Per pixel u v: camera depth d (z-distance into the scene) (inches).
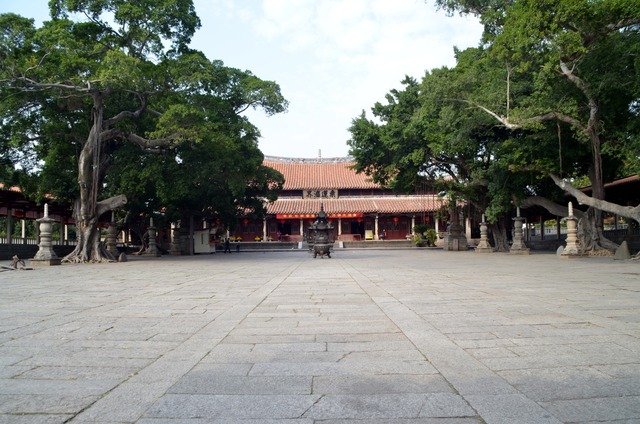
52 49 875.4
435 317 293.3
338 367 190.4
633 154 792.3
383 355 207.8
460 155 1412.4
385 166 1544.0
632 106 874.1
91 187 1033.5
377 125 1493.6
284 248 2327.8
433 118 1264.8
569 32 680.4
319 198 2536.9
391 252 1603.1
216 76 1087.6
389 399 153.9
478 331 251.1
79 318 312.3
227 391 163.3
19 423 137.6
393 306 340.2
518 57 738.2
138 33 992.9
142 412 145.3
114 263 1019.3
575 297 376.5
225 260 1135.0
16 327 283.1
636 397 152.9
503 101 938.1
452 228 1701.5
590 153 1079.6
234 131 1176.2
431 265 824.3
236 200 1606.8
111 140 1154.7
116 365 199.0
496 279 542.3
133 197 1285.7
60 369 193.6
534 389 161.0
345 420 137.7
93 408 149.0
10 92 944.9
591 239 1084.5
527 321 277.0
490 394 156.6
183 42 1109.7
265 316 308.3
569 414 139.3
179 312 331.6
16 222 2015.3
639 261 828.0
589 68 795.4
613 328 254.8
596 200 935.0
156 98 1122.7
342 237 2615.7
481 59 1157.1
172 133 989.8
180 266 893.8
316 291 442.6
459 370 183.2
